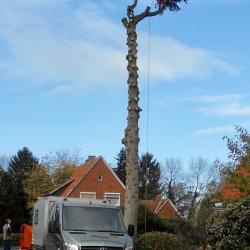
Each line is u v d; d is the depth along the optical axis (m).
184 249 15.87
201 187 79.44
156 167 84.50
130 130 17.20
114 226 14.80
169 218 27.86
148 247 16.38
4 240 28.92
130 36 17.45
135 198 16.94
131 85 17.33
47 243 15.77
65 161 78.19
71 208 14.94
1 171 67.56
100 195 56.22
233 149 24.95
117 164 81.69
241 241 12.95
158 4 17.25
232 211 13.39
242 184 21.50
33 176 73.81
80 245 13.30
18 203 63.75
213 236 13.65
